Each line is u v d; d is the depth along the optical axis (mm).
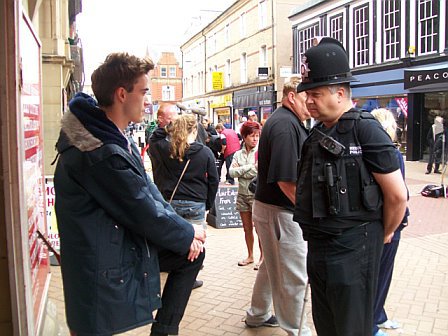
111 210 2021
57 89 7492
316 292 2484
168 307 2412
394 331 3756
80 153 1983
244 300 4418
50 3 7355
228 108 35156
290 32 26719
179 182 4457
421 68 16297
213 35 37906
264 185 3359
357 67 19562
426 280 4973
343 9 20453
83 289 1990
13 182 2227
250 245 5570
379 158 2240
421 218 8203
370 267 2344
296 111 3227
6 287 2324
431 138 13977
